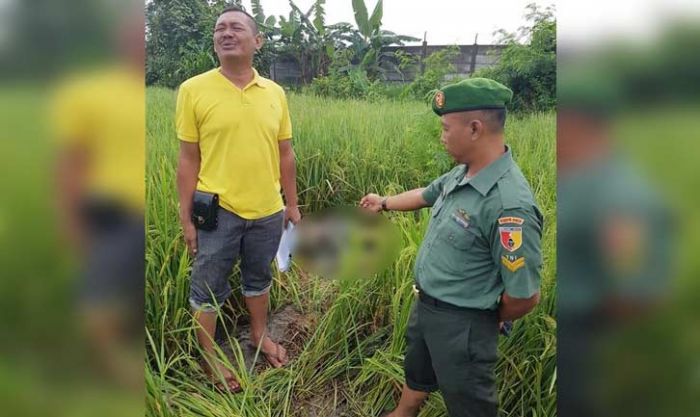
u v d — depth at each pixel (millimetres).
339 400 2572
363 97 6727
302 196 3973
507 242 1734
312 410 2521
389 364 2518
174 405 2252
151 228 2869
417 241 2814
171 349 2654
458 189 1910
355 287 2822
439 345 1961
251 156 2453
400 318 2549
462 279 1890
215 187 2447
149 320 2617
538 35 5199
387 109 5324
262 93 2492
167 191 3033
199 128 2408
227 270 2580
